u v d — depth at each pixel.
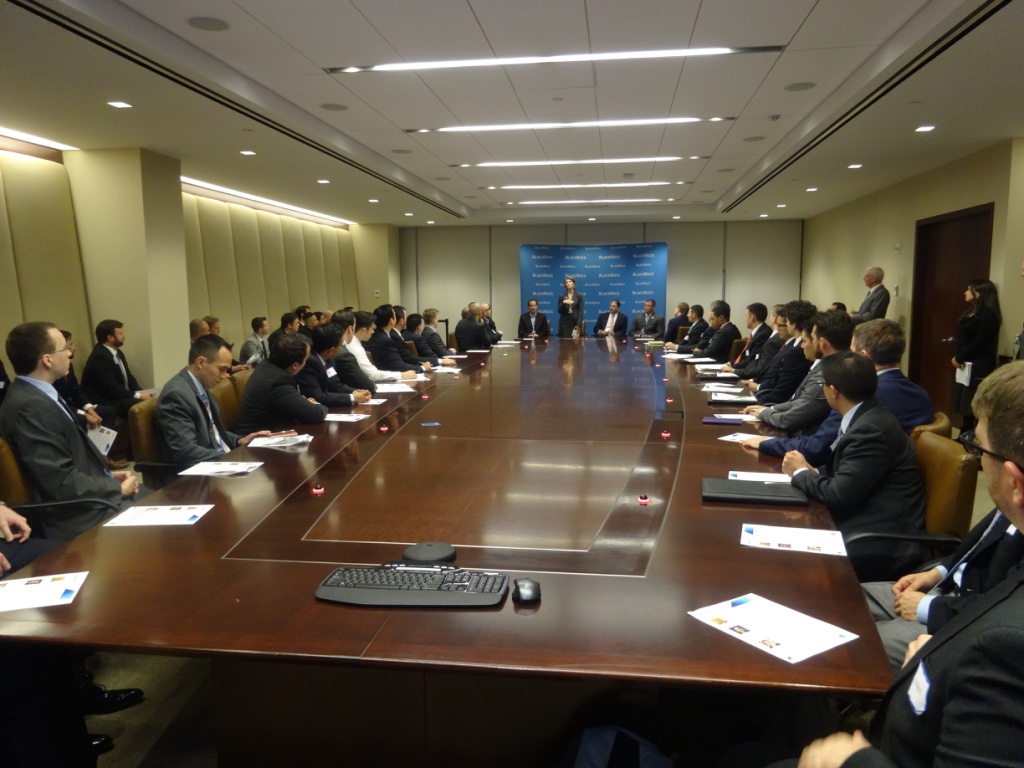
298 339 3.43
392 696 1.63
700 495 2.14
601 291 12.62
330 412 3.69
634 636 1.28
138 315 5.95
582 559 1.65
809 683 1.12
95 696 2.22
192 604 1.43
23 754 1.62
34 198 5.55
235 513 2.01
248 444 2.89
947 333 7.06
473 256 12.97
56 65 3.80
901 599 1.83
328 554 1.71
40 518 2.42
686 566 1.60
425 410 3.69
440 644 1.26
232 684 1.67
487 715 1.61
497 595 1.42
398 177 7.62
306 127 5.30
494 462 2.57
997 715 0.79
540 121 5.65
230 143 5.71
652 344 8.55
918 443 2.37
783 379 4.19
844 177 7.72
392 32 3.71
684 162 7.48
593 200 10.47
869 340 2.80
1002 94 4.50
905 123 5.24
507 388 4.49
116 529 1.88
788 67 4.35
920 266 7.59
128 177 5.84
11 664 1.60
